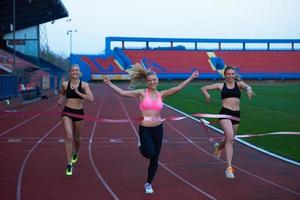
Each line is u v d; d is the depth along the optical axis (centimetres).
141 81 695
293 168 872
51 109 2570
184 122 1783
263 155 1023
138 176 801
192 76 685
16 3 3997
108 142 1234
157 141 668
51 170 848
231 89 786
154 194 673
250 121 1736
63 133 1421
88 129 1522
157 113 669
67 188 709
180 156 1016
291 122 1656
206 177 794
